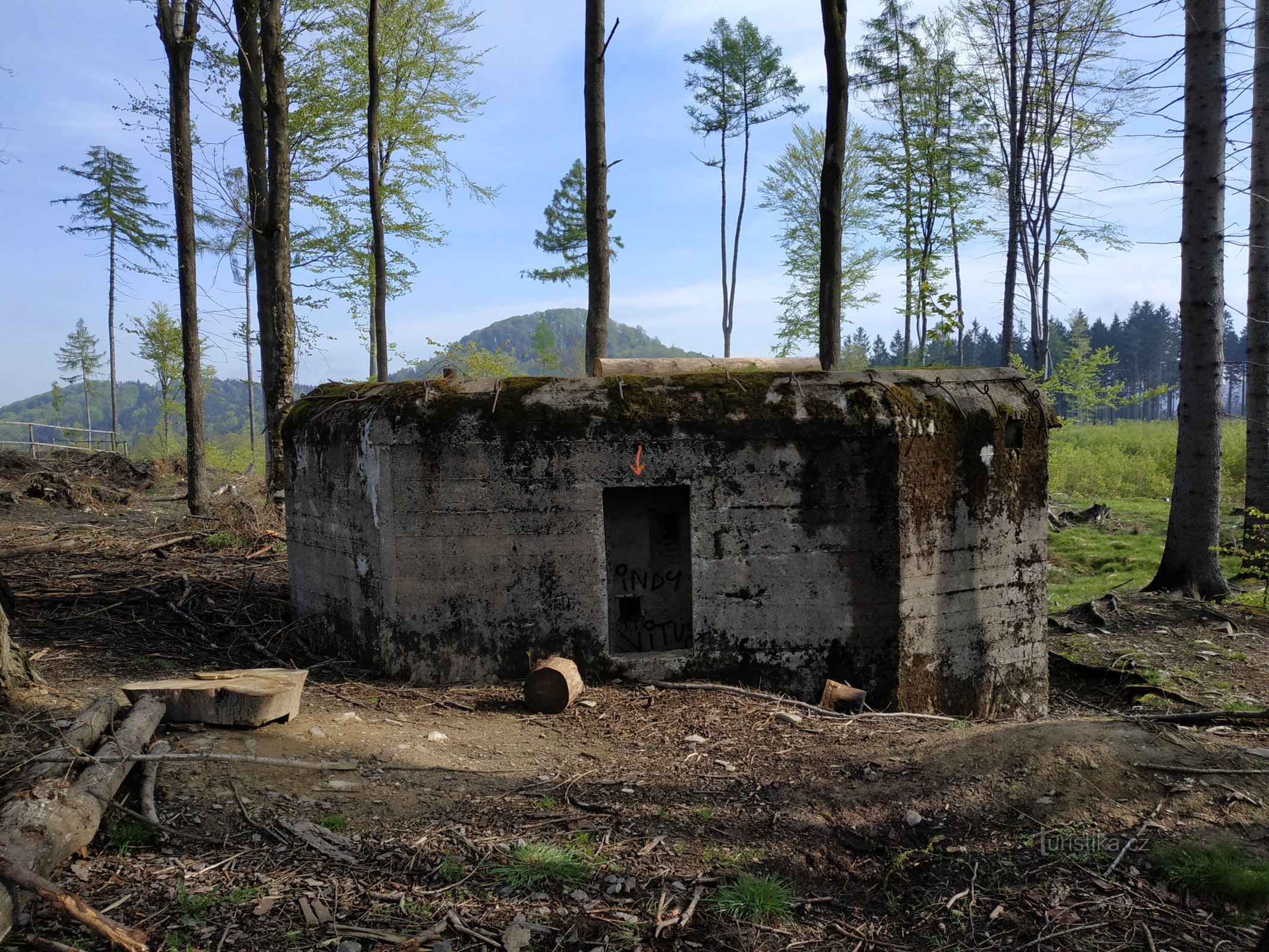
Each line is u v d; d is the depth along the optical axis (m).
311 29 13.55
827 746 5.03
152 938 2.95
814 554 6.02
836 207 8.77
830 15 8.55
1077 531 15.68
